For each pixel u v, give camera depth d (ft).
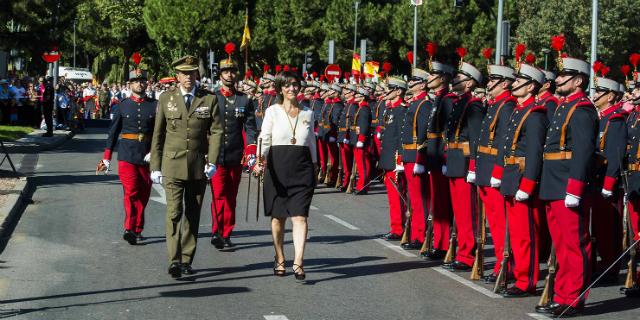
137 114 40.65
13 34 104.17
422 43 214.69
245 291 31.83
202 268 35.86
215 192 40.19
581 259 29.19
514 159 31.27
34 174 70.18
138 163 40.55
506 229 32.24
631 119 37.88
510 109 32.78
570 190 28.53
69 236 42.39
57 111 126.62
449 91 39.50
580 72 29.14
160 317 27.94
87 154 90.84
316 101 72.90
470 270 36.47
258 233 44.39
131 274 34.45
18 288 31.76
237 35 217.56
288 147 33.73
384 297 31.32
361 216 52.16
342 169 67.51
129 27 248.93
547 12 179.42
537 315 29.27
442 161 38.45
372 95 70.23
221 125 34.45
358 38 216.54
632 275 32.63
